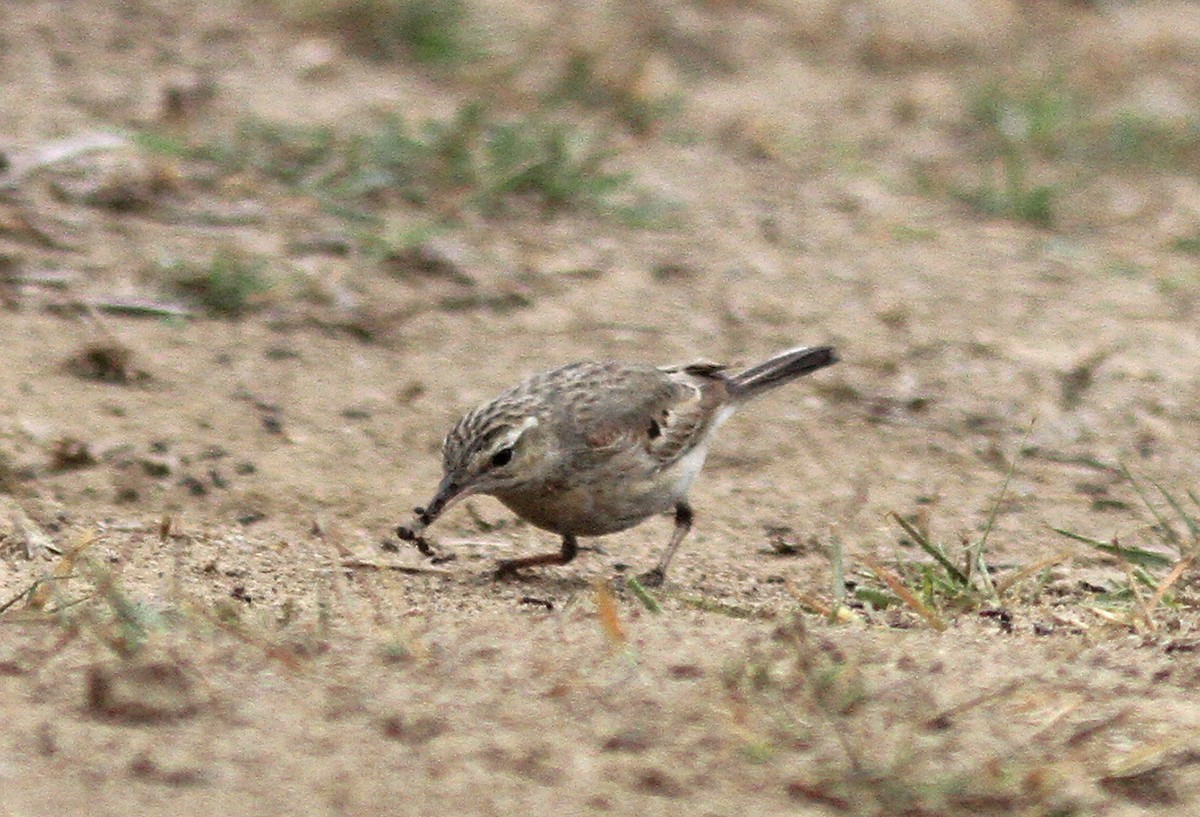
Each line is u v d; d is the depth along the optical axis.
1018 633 9.38
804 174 20.88
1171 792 7.16
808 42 26.92
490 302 15.59
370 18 22.31
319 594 9.52
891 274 17.48
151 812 6.52
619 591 10.60
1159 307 17.08
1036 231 19.81
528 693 7.77
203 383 13.44
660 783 6.99
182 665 7.74
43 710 7.28
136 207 16.28
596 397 10.86
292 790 6.76
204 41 21.36
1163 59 28.45
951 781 6.97
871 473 13.16
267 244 15.94
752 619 9.56
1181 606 10.26
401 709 7.51
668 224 18.23
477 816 6.67
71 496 11.60
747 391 11.86
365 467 12.52
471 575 10.85
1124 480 13.24
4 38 20.17
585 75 22.09
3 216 15.52
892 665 8.43
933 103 24.91
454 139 18.17
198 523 11.38
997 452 13.62
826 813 6.84
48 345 13.62
